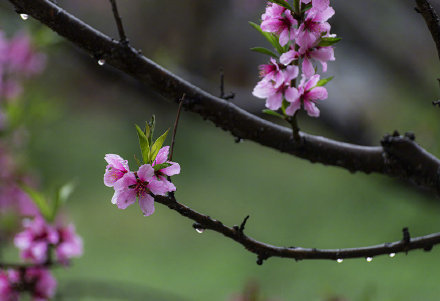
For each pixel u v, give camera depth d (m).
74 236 2.29
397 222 6.89
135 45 3.78
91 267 6.93
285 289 5.90
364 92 3.24
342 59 3.42
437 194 2.00
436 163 2.00
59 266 2.27
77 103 6.69
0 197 3.60
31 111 3.50
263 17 1.88
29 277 2.25
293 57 1.87
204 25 3.65
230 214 8.46
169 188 1.84
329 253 1.91
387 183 2.52
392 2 3.58
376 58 3.49
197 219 1.87
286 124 3.09
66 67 4.72
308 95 1.90
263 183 9.34
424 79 3.54
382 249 1.92
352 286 5.74
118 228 8.06
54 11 1.95
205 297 6.32
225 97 2.00
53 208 2.23
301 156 2.01
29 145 3.83
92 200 8.54
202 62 3.57
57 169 8.27
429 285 5.77
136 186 1.84
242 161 9.99
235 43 3.57
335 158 2.01
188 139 10.34
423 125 3.32
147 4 3.76
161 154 1.86
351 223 7.48
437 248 6.46
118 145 9.66
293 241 7.50
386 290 5.59
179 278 6.82
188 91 1.99
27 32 3.48
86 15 4.16
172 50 3.60
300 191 8.90
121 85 2.88
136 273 6.91
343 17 3.50
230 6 3.63
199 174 9.55
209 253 7.45
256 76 3.47
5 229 3.37
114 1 1.96
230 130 2.01
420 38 3.59
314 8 1.86
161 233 8.05
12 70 3.50
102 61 1.97
